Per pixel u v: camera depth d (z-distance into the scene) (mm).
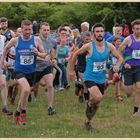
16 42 8570
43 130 8250
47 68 9719
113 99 12180
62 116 9641
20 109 8570
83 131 8164
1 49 9711
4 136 7773
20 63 8570
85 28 12359
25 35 8500
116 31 12078
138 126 8625
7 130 8219
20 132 8062
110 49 8188
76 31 17609
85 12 46031
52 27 47156
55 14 47062
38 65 9625
